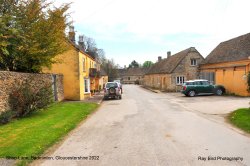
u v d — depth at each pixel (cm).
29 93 1383
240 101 2059
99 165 621
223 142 807
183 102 2169
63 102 2281
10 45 1639
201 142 811
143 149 742
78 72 2550
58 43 1922
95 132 1005
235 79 2752
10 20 1628
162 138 872
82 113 1529
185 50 4047
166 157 664
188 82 2819
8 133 959
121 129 1049
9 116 1196
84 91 2836
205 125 1105
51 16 1881
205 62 3634
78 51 2544
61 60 2138
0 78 1252
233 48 3069
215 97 2570
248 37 2914
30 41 1736
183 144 789
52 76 2159
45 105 1482
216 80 3259
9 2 1689
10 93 1345
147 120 1261
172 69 3825
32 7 1786
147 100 2441
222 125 1102
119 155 693
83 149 764
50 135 923
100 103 2280
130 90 4622
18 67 1842
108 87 2678
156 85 5038
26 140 847
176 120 1245
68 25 2016
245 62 2573
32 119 1286
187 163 616
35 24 1792
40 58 1839
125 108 1825
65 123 1168
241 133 938
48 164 640
